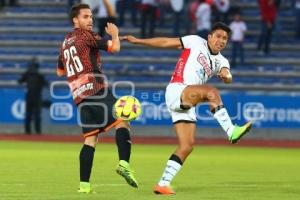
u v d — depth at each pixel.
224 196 27.72
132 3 83.81
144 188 30.17
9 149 54.34
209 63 27.89
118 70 78.56
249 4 87.25
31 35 85.25
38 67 73.19
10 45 84.25
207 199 26.67
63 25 86.00
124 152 27.20
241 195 28.20
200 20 76.06
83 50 27.52
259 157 50.72
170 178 27.58
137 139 66.75
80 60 27.53
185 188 30.62
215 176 36.56
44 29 85.50
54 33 85.50
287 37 84.69
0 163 42.44
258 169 41.09
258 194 28.67
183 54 27.94
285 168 42.03
